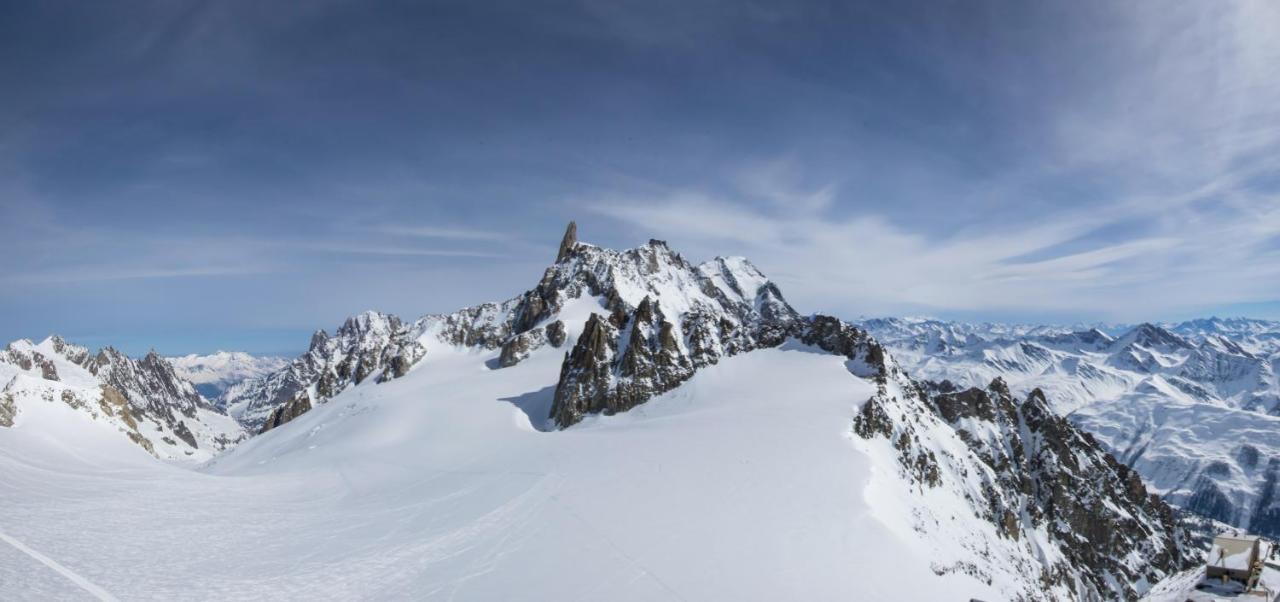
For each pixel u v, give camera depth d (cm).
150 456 10738
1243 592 2506
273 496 7431
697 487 6112
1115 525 11500
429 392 15312
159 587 3997
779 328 12569
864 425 7981
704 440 7525
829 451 6912
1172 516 13550
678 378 11119
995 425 12225
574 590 4188
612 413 10781
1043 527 10406
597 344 12050
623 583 4291
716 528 5197
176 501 6506
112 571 4166
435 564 4672
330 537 5381
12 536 4581
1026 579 7706
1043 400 13550
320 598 4069
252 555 4806
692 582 4312
